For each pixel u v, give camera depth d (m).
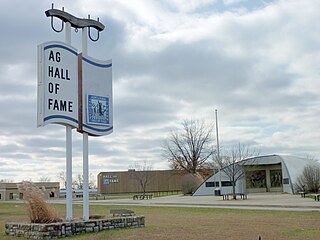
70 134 14.73
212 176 52.62
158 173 75.69
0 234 14.42
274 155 51.47
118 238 12.88
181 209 26.73
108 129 15.89
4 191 66.56
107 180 75.06
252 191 54.00
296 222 16.70
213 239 12.47
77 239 12.82
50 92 14.12
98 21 16.00
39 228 13.19
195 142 70.50
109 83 16.08
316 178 44.12
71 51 14.96
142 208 28.95
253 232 13.86
